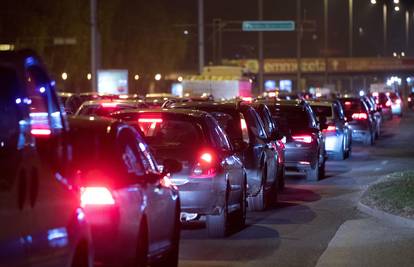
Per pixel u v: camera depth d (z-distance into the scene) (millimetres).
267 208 42188
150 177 23078
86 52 146750
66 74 147750
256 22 163000
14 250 13820
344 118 74562
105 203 20141
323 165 57625
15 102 14430
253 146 38719
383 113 147875
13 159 13875
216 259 28172
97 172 20344
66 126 16797
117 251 20344
